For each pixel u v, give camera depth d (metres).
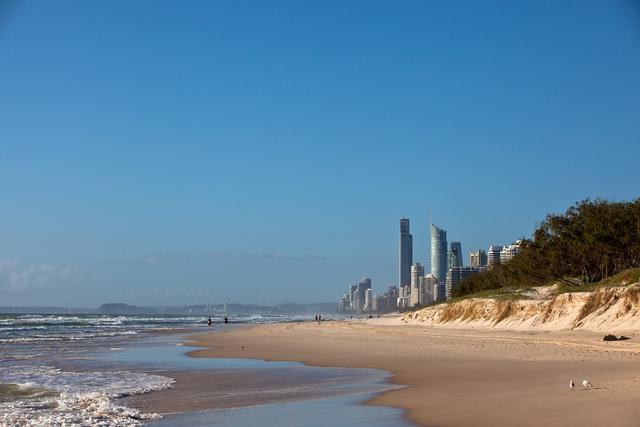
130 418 18.69
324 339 62.94
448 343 48.47
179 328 112.19
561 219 93.62
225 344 58.22
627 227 83.81
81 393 24.36
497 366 30.12
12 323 130.38
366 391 24.00
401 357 38.41
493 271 150.25
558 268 93.19
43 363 38.72
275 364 37.50
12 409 20.69
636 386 19.33
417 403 19.95
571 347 38.34
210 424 17.50
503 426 15.19
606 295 55.78
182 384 27.77
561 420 15.23
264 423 17.42
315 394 23.69
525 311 70.44
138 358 42.66
